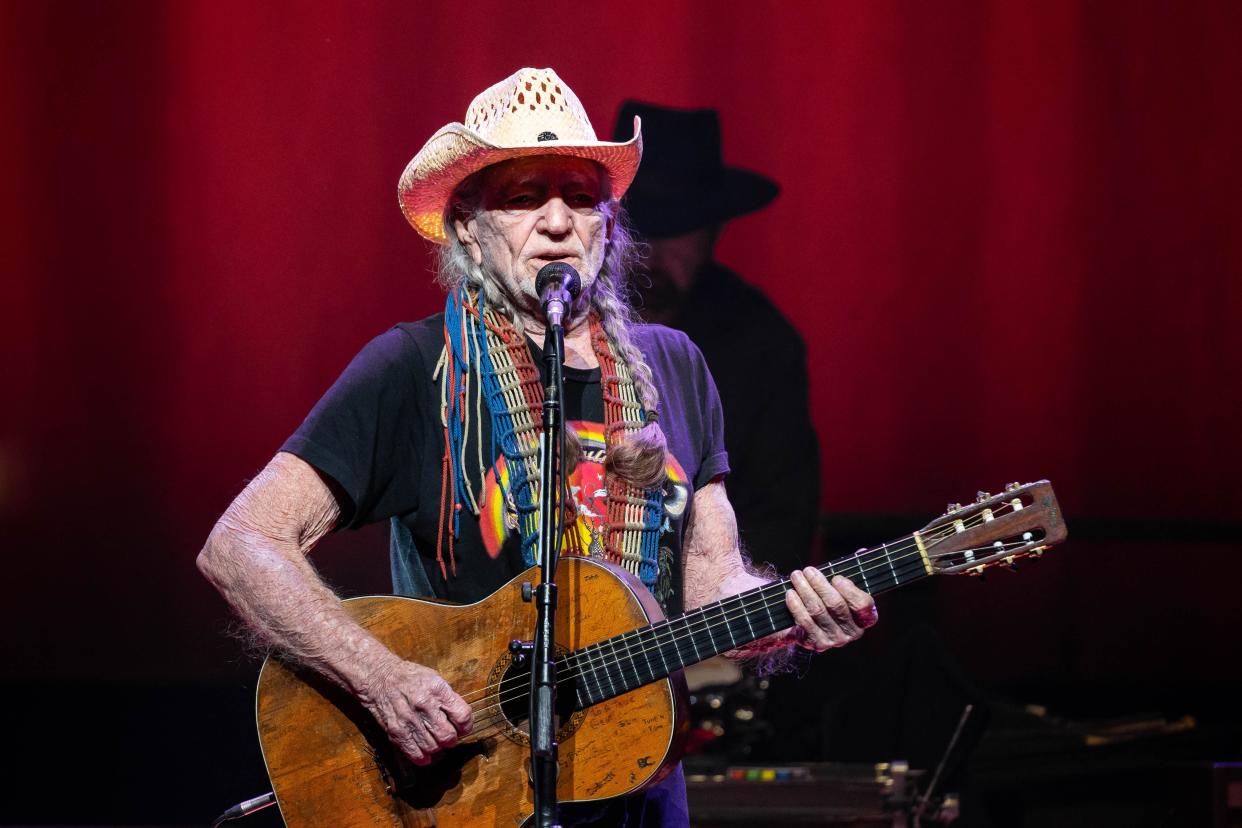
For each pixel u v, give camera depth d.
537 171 9.13
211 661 22.98
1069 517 23.44
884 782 14.79
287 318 23.44
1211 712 23.23
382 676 8.40
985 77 23.61
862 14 23.61
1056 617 23.39
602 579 8.72
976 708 15.44
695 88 23.55
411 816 8.61
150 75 23.30
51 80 23.17
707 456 9.82
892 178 23.62
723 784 14.86
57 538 23.09
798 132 23.58
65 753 22.66
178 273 23.34
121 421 23.23
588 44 23.50
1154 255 23.67
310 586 8.64
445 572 9.12
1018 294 23.72
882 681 17.48
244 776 22.70
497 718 8.65
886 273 23.64
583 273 9.21
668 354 9.95
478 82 23.42
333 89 23.42
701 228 22.75
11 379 23.14
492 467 9.15
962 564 8.43
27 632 22.94
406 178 9.84
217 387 23.36
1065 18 23.61
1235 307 23.61
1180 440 23.70
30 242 23.19
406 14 23.44
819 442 23.45
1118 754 16.91
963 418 23.73
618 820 8.66
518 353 9.35
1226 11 23.45
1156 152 23.61
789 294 23.44
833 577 8.41
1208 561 23.42
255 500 8.81
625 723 8.54
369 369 9.13
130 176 23.28
